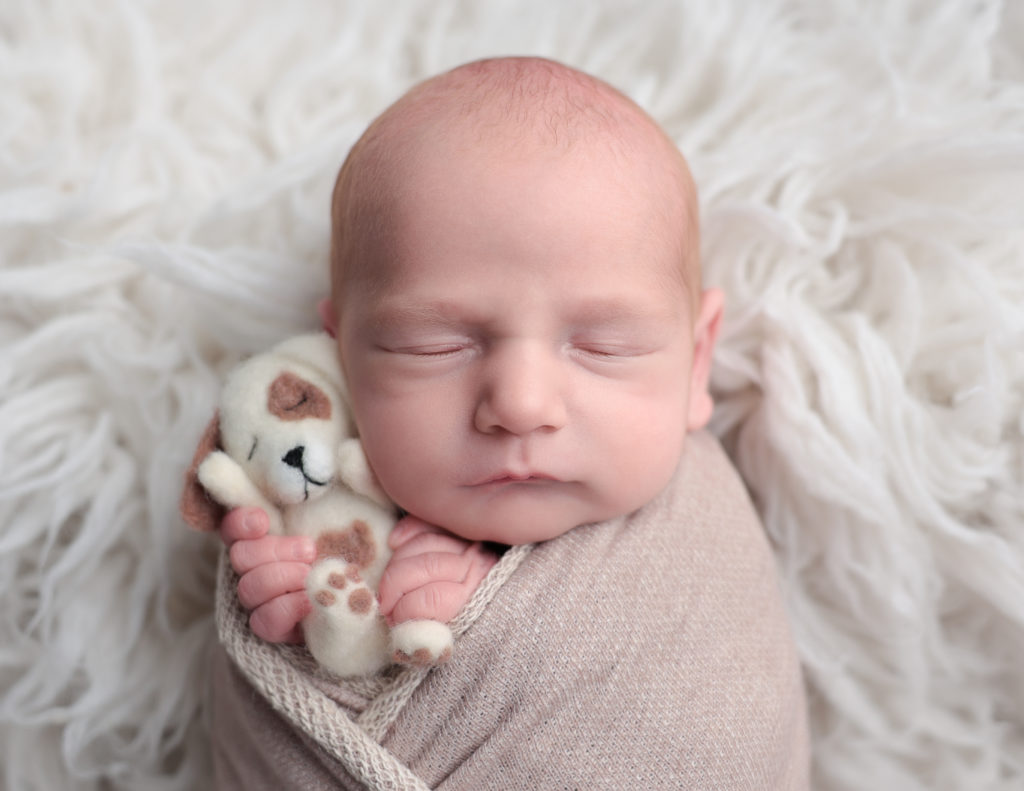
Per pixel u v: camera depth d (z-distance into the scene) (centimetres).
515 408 70
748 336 94
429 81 84
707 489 87
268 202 97
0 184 94
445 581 74
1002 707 95
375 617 71
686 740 75
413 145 76
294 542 75
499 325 72
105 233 96
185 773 95
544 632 74
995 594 89
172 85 104
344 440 78
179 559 92
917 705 94
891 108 96
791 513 93
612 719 74
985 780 93
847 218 94
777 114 101
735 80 101
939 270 92
